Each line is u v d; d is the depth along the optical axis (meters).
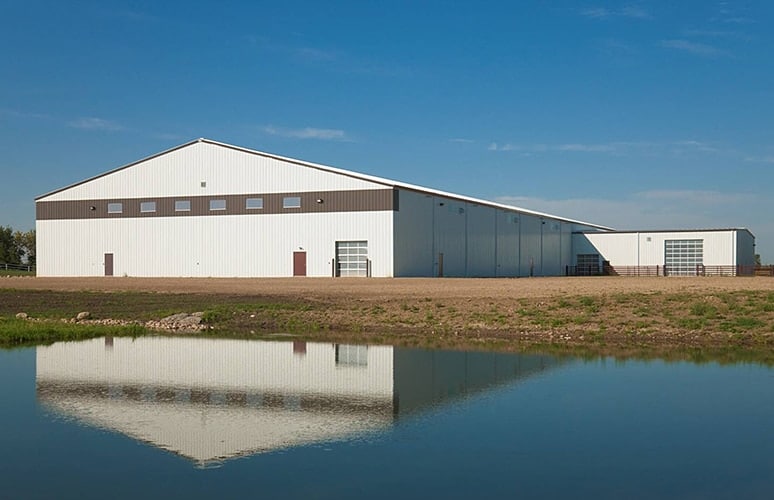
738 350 19.92
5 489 8.48
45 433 11.02
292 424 11.49
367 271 49.16
